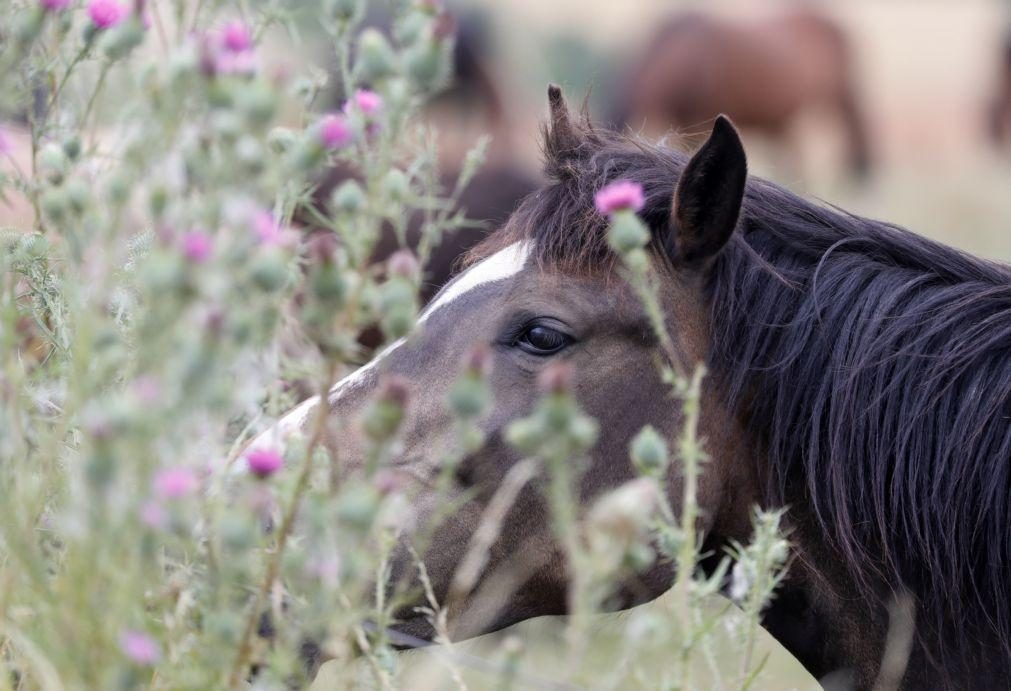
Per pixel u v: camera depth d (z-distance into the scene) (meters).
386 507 3.30
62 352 4.12
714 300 4.80
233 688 3.29
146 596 3.54
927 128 42.44
